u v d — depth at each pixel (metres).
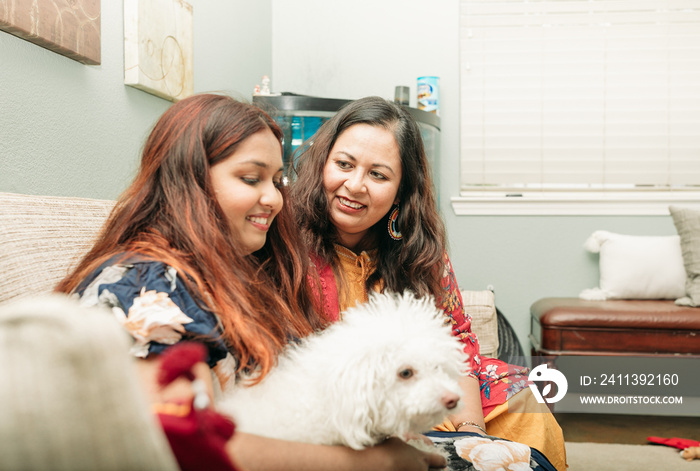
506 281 3.06
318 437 0.64
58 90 1.37
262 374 0.69
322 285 1.18
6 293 0.82
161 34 1.80
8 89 1.20
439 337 0.67
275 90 3.11
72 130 1.42
